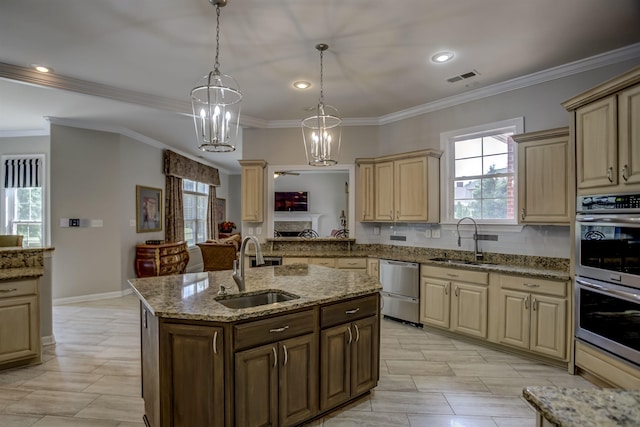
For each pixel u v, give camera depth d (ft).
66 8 8.05
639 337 7.55
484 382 9.30
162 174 23.06
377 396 8.56
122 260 19.13
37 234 19.36
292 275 9.68
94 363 10.50
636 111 7.57
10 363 10.00
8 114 16.20
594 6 8.03
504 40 9.62
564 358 9.77
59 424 7.50
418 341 12.27
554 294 9.94
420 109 15.30
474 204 13.89
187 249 24.56
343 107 15.40
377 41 9.66
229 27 8.90
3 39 9.50
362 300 8.00
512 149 12.79
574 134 9.32
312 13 8.31
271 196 17.56
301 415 6.93
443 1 7.87
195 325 6.07
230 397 5.99
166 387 6.16
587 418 2.68
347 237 17.72
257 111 15.96
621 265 7.96
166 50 10.15
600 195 8.46
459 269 12.14
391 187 15.44
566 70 11.26
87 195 17.97
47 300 11.82
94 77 12.07
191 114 15.24
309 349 7.02
